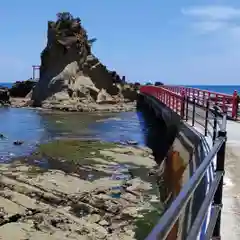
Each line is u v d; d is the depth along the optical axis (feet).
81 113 187.73
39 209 44.88
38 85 247.29
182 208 7.29
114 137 109.09
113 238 38.60
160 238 5.84
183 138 58.54
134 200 50.49
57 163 73.20
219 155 16.15
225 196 22.65
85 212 45.78
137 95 246.68
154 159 78.18
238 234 16.99
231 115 70.38
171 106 93.09
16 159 77.00
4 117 164.14
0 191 50.37
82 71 241.14
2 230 38.06
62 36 250.37
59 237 37.50
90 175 63.72
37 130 122.72
